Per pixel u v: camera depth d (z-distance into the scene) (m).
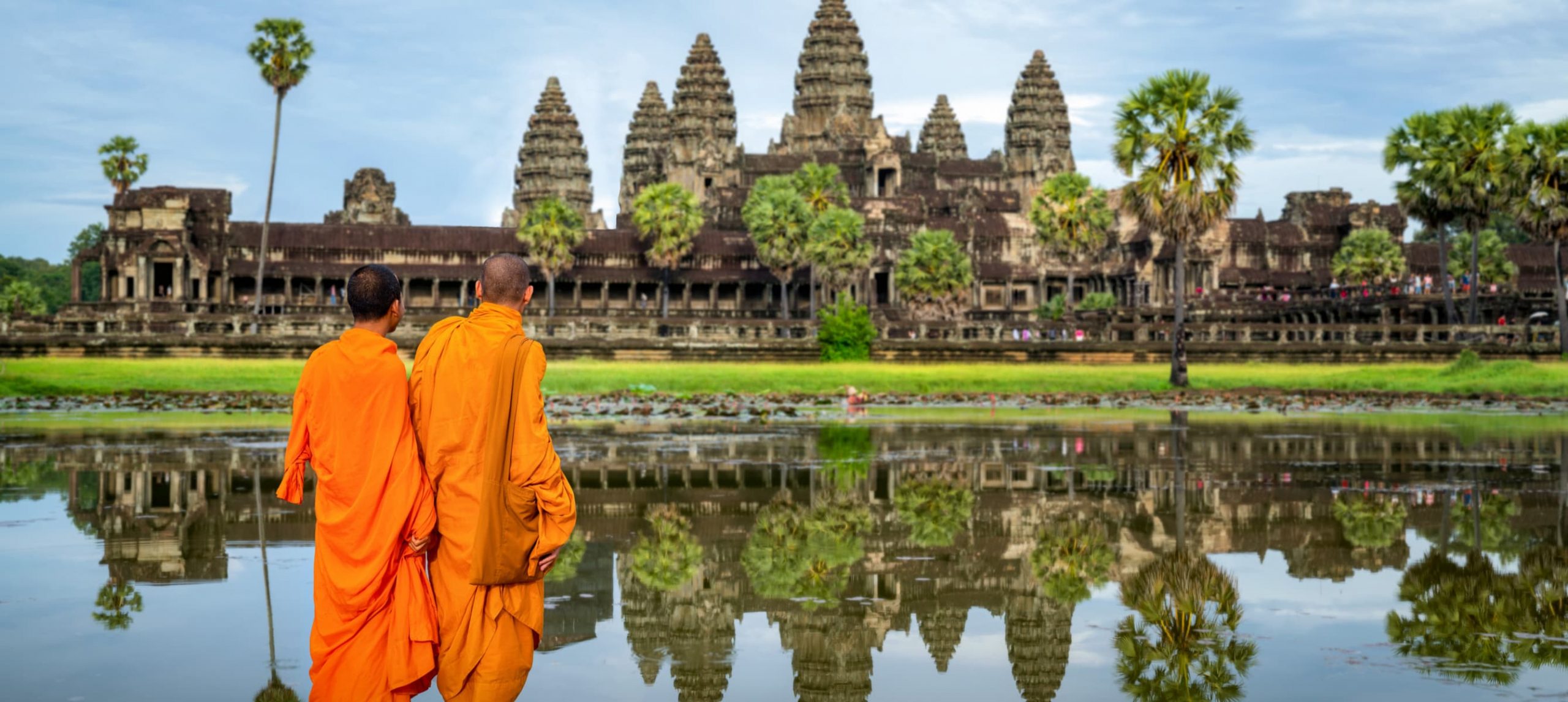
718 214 149.50
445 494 7.09
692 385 54.94
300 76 81.19
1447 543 14.87
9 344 55.19
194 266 110.62
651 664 9.73
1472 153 73.75
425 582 7.16
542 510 7.16
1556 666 9.45
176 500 17.70
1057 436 30.91
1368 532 15.61
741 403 45.38
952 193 162.25
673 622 11.09
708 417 38.66
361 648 6.92
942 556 14.09
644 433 31.45
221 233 114.75
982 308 143.75
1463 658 9.72
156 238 108.75
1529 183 70.75
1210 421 36.59
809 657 9.95
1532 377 55.69
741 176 167.00
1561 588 12.19
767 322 69.12
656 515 17.05
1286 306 107.50
